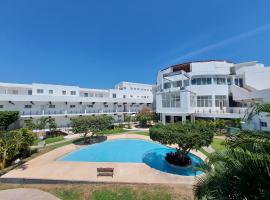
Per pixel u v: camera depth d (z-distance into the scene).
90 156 17.86
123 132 30.08
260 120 20.78
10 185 10.88
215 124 24.73
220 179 5.13
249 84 31.78
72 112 35.34
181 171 13.05
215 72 32.44
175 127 13.80
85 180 11.00
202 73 32.72
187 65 38.16
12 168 13.49
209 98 32.03
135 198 9.02
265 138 4.62
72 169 13.14
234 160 5.12
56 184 10.89
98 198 9.09
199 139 12.37
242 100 29.69
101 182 10.84
